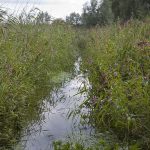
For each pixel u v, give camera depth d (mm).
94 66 7027
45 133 5352
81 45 18234
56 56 9875
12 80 5469
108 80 5586
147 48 6293
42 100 6871
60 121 5883
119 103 4801
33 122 5824
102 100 5293
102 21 27484
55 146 4699
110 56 6660
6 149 4730
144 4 20703
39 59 7184
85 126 5582
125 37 7766
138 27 8898
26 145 4902
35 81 6766
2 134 4777
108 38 8992
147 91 4961
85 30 23703
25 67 6281
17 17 7344
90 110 5867
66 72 10266
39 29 8617
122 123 4758
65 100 7180
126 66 6047
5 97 5102
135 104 4762
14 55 6059
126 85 5102
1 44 5977
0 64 5508
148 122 4633
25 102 5793
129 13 23156
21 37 7020
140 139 4621
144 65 6035
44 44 8125
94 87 5914
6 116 5016
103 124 5281
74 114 5887
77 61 13164
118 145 4617
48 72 8133
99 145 4746
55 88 8250
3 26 6316
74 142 4957
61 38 11508
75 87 8273
